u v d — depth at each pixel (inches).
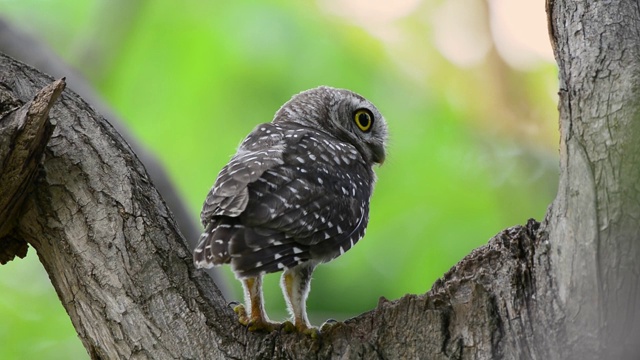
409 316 312.7
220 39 591.5
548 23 334.3
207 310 325.7
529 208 591.5
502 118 618.5
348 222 378.9
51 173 340.5
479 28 619.2
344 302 526.9
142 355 316.8
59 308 557.9
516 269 311.0
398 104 601.9
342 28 608.1
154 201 344.2
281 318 510.6
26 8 634.8
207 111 580.7
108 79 593.3
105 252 329.4
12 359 537.6
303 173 368.5
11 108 344.8
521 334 301.0
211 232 326.6
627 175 285.9
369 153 494.3
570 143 297.0
